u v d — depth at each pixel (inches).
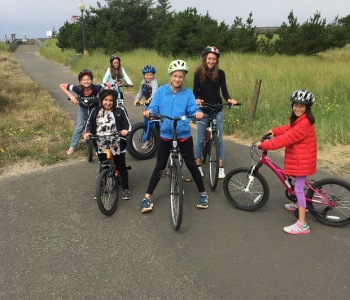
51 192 191.3
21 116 368.5
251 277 122.0
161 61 685.3
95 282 121.6
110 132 169.2
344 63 576.7
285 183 156.3
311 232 148.9
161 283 120.3
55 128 313.1
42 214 168.4
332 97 359.3
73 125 325.1
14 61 1095.6
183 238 146.2
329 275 122.3
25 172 219.8
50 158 239.0
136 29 1179.9
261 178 162.7
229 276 122.8
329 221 153.6
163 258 133.6
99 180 158.4
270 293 114.6
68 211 170.7
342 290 115.3
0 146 259.0
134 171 219.6
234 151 251.8
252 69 487.5
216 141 186.2
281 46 832.9
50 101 447.2
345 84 384.5
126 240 145.9
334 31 924.6
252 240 143.8
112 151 169.8
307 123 140.3
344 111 311.3
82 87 227.6
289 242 142.0
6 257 136.1
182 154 164.1
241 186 173.9
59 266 130.5
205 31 810.8
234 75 450.3
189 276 123.3
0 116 360.8
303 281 119.6
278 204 173.6
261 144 151.4
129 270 127.3
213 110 194.5
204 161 216.2
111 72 272.8
